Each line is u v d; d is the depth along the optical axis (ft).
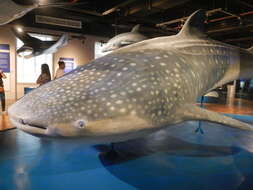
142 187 7.43
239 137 13.78
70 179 7.98
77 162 9.49
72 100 5.07
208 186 7.54
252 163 9.61
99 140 5.19
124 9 29.91
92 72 5.92
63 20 35.37
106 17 35.35
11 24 30.99
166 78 5.95
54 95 5.34
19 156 10.11
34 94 5.80
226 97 40.75
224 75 10.19
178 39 8.42
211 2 29.94
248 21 29.43
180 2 24.26
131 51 7.08
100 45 41.52
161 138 13.33
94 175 8.30
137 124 5.10
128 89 5.24
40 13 33.19
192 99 6.92
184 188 7.41
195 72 7.41
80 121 4.72
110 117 4.85
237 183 7.79
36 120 4.81
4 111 21.75
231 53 10.47
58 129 4.73
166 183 7.73
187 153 10.75
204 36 9.71
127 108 5.01
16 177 8.08
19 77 33.83
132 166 9.15
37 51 26.71
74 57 38.50
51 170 8.68
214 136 13.92
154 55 6.66
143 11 28.30
